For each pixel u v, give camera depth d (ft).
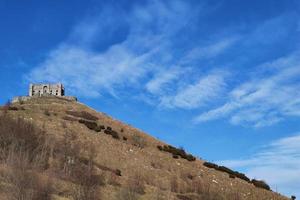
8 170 153.48
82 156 220.23
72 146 226.79
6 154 172.96
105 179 194.59
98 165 214.28
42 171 172.04
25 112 283.79
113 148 257.96
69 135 251.60
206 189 231.30
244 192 260.42
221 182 264.11
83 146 239.09
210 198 221.05
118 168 228.63
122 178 211.61
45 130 241.76
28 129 208.33
